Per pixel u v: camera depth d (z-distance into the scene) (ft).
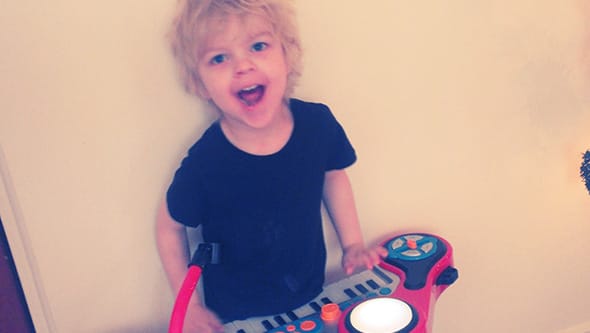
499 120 3.21
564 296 3.82
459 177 3.24
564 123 3.36
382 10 2.77
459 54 3.00
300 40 2.64
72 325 2.72
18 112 2.36
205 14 2.39
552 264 3.69
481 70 3.07
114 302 2.76
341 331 2.41
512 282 3.63
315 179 2.75
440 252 2.87
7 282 2.57
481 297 3.58
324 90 2.79
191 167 2.57
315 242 2.88
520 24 3.07
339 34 2.72
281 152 2.65
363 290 2.78
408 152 3.08
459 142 3.17
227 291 2.82
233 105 2.54
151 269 2.78
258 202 2.69
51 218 2.53
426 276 2.73
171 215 2.64
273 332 2.52
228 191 2.64
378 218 3.14
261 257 2.79
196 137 2.64
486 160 3.27
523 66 3.15
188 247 2.78
